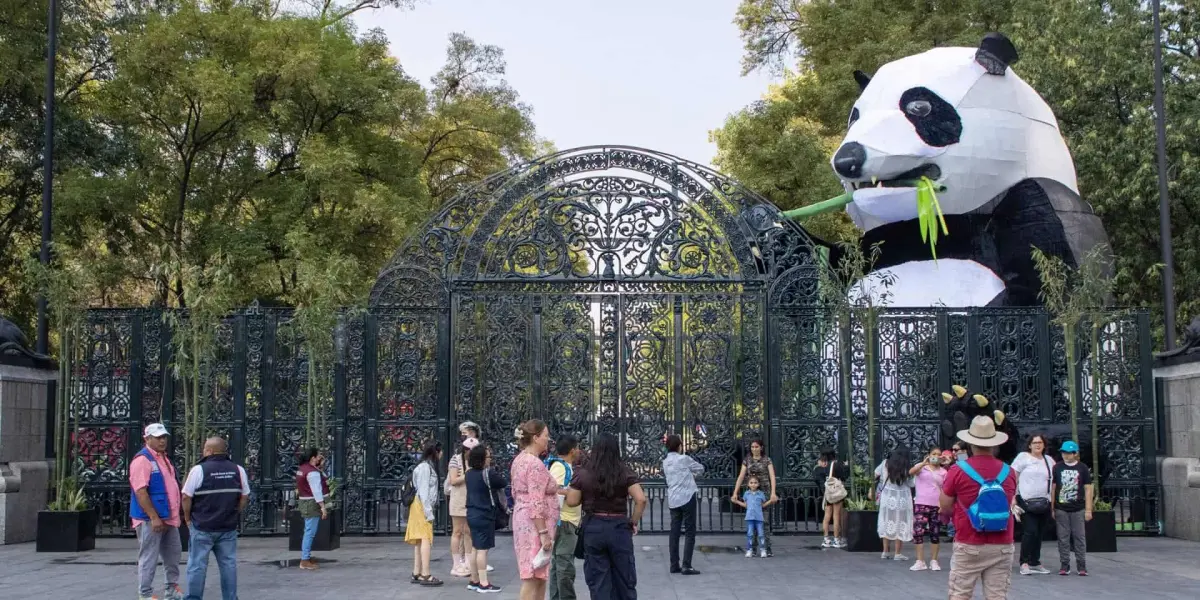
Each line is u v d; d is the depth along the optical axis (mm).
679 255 15766
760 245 15938
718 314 15617
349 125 25094
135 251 22516
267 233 22812
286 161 24953
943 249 17797
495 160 29078
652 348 15586
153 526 9484
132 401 15305
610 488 8211
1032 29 24094
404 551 14156
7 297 23641
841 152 17359
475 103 28031
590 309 15656
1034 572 12070
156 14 23031
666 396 15492
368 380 15516
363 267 24438
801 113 29219
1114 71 22219
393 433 15508
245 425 15414
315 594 10688
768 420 15469
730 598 10430
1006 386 15375
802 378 15609
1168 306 16406
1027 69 23141
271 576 11969
